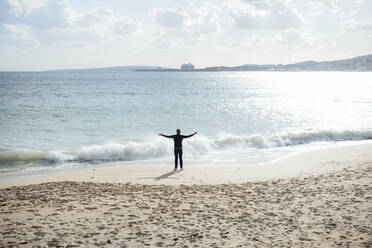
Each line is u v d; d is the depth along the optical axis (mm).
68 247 5969
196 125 30375
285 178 12922
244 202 9281
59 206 8352
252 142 22156
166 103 49938
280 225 7422
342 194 9617
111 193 10000
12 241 6074
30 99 53688
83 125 29500
